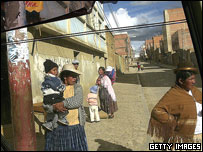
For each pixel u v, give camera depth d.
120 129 4.38
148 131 2.08
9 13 2.15
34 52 5.60
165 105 2.03
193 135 1.98
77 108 2.45
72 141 2.36
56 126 2.36
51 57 6.82
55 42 7.34
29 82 3.14
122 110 6.17
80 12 2.35
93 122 5.10
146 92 8.40
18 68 3.10
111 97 5.46
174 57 16.45
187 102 1.98
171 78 10.18
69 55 8.84
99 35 14.23
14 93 3.00
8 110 4.59
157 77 11.12
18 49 3.13
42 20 2.10
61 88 2.38
